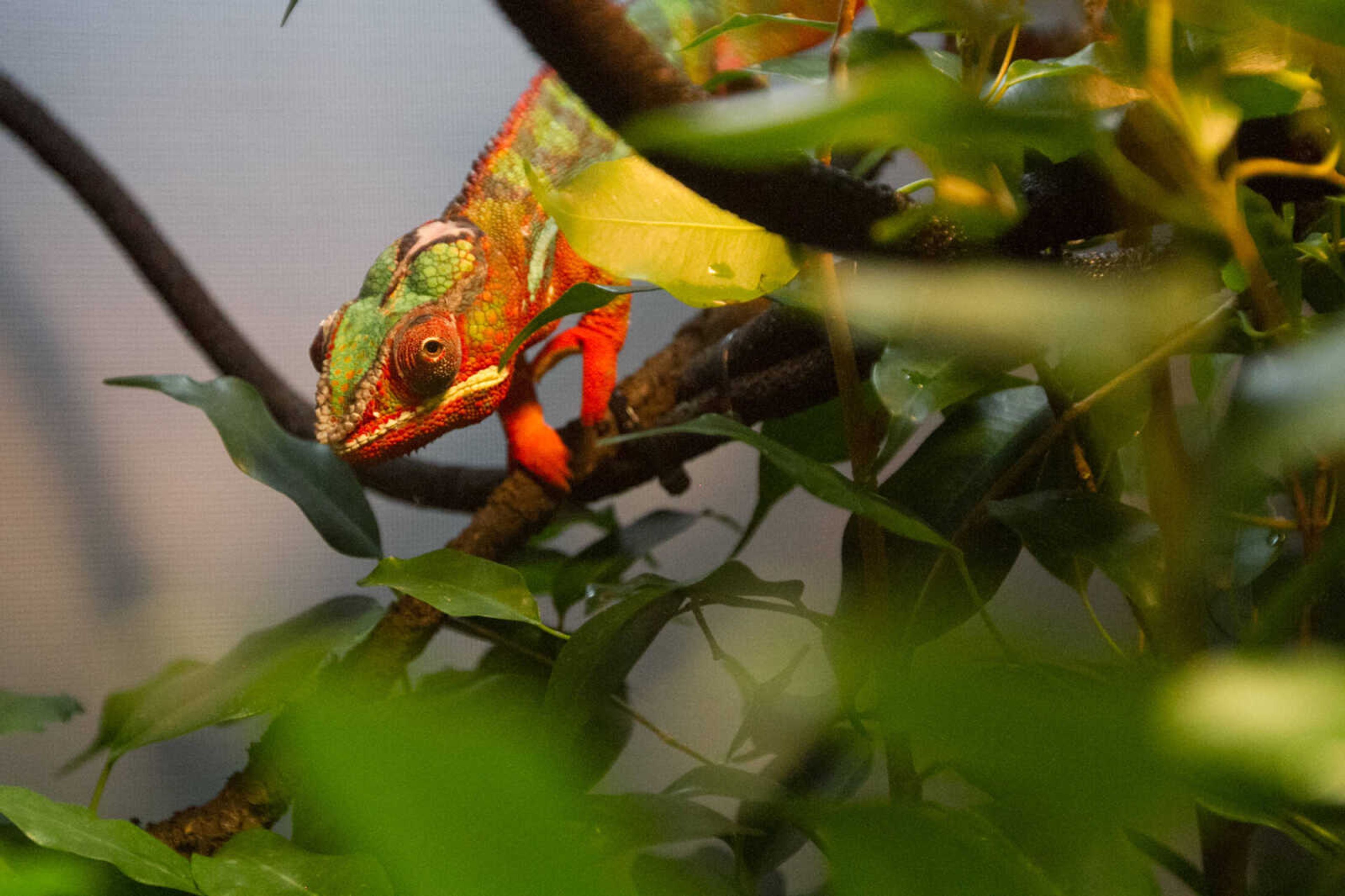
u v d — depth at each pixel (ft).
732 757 3.10
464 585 2.44
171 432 7.77
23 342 7.47
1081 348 1.88
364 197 7.83
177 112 7.61
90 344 7.62
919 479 2.65
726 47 3.62
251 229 7.67
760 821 2.30
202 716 2.71
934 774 1.62
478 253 4.25
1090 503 2.18
